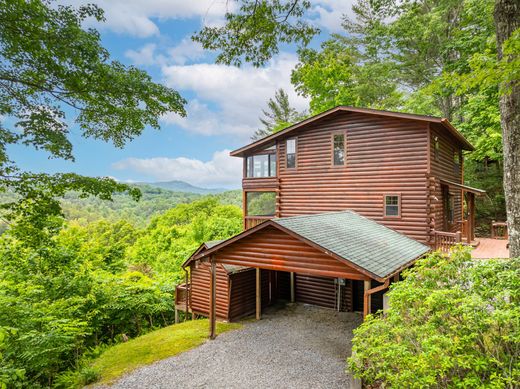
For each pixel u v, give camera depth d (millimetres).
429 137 11352
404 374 3539
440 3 18906
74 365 8391
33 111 6805
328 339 8461
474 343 3625
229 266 10578
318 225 8633
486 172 20938
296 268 7340
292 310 11344
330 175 13438
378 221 12273
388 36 20531
